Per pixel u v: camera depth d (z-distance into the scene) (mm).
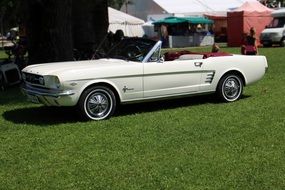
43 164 6016
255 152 6281
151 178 5406
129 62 8789
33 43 13055
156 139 7031
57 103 8125
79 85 8102
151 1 46625
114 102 8500
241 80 10000
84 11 18125
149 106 9617
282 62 18781
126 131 7555
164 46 39188
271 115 8477
